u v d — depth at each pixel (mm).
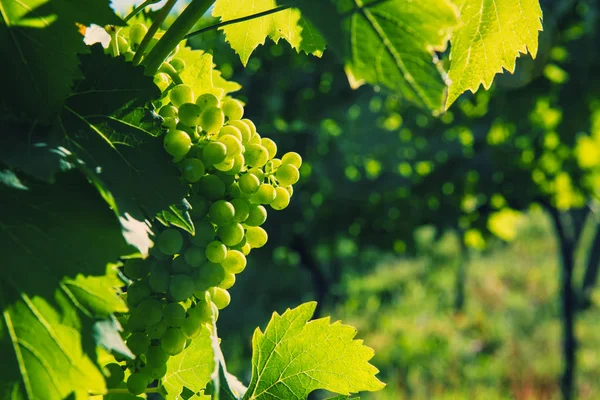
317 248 5082
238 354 6457
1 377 564
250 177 702
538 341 6660
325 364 752
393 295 8344
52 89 597
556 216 4582
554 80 3260
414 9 520
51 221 583
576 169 3672
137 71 628
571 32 3271
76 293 580
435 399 5633
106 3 594
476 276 8898
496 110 3379
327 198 4152
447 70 767
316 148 4164
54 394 571
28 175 586
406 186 3988
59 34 593
